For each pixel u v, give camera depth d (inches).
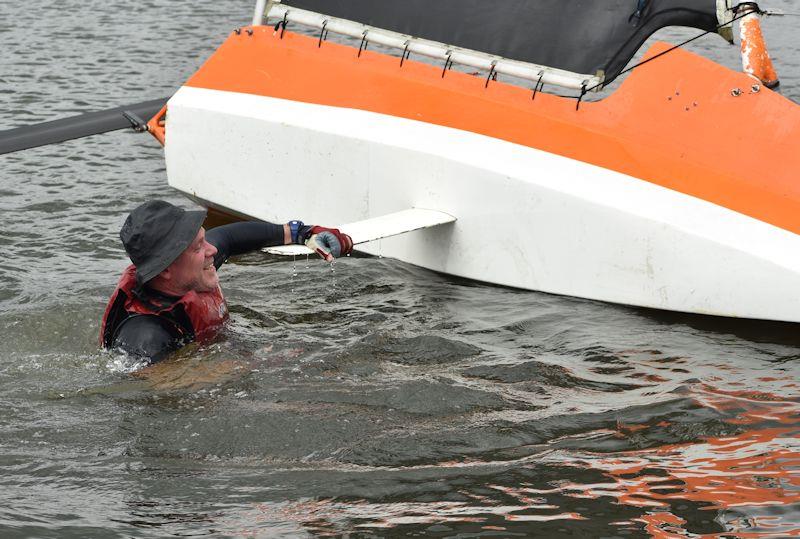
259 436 154.6
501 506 134.6
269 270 226.1
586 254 202.8
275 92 240.4
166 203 175.6
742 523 128.3
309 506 136.3
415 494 138.4
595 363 178.9
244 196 247.0
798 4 419.2
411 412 161.0
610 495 135.9
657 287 196.5
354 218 231.6
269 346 184.9
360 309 204.4
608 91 329.7
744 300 188.7
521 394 167.0
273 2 245.8
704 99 203.2
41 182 285.9
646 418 157.0
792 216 188.4
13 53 408.5
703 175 195.9
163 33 435.5
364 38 234.4
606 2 211.8
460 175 213.3
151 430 157.1
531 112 211.6
